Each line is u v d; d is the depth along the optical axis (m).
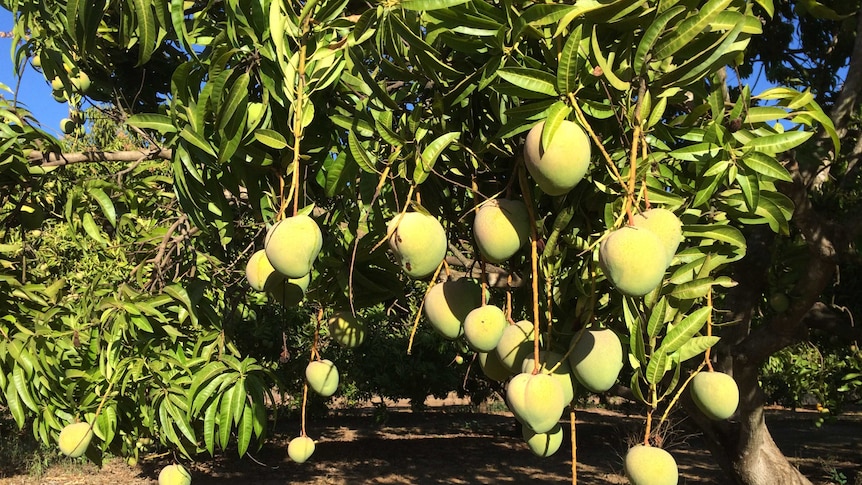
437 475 10.06
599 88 1.49
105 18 2.59
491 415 18.81
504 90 1.45
